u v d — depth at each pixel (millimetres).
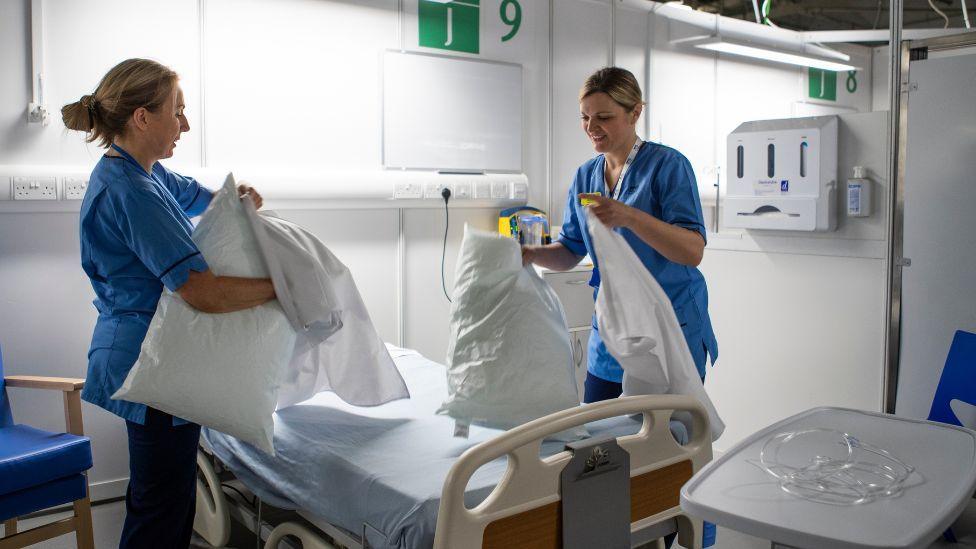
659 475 1909
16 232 3090
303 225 3820
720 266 3805
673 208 2164
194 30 3441
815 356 3475
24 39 3049
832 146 3277
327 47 3820
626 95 2176
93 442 3279
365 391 2396
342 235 3941
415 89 4094
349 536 1875
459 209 4348
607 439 1757
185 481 2033
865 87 7023
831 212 3311
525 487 1618
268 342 2037
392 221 4102
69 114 2008
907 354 3176
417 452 1967
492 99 4383
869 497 1228
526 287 2074
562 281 4145
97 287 2059
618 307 2006
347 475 1863
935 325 3092
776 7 5879
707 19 5281
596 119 2201
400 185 4012
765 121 3479
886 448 1457
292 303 2109
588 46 4820
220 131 3543
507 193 4441
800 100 6375
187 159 3461
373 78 3971
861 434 1540
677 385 2053
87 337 3271
